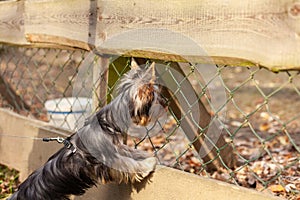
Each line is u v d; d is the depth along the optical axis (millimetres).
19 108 7395
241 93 11609
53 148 5477
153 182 4281
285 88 11812
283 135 7492
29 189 4480
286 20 3217
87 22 4762
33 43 5621
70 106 5699
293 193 4738
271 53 3299
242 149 6688
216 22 3607
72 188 4371
